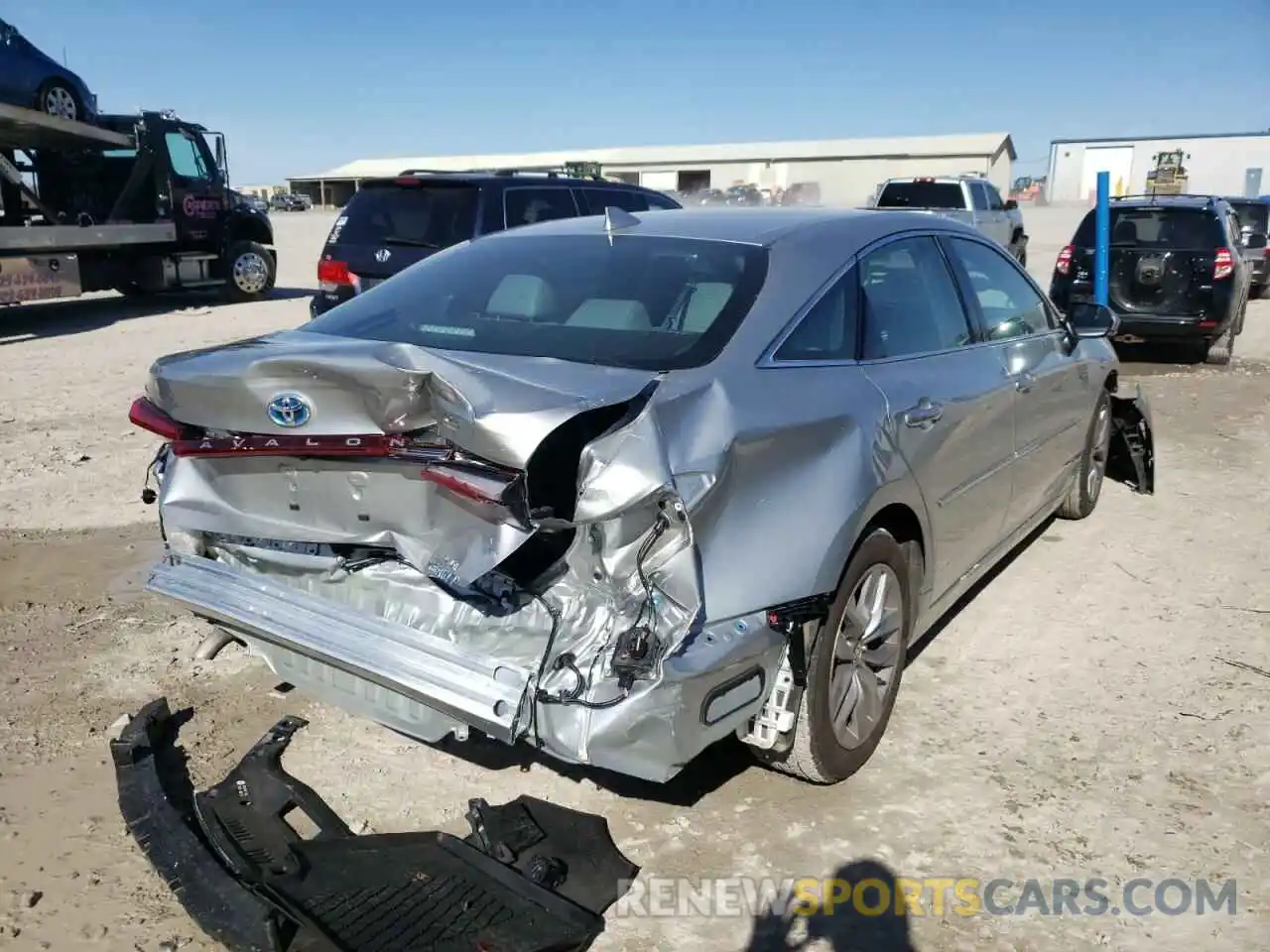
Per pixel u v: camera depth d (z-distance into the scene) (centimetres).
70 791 336
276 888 279
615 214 407
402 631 291
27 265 1437
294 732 371
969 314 432
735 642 270
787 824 325
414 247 932
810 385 317
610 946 274
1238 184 5894
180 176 1689
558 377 282
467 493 251
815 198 6009
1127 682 415
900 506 351
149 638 445
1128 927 283
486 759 358
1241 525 605
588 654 265
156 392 303
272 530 307
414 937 263
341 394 268
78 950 269
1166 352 1232
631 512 257
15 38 1420
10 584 499
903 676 420
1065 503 602
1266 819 328
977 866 307
